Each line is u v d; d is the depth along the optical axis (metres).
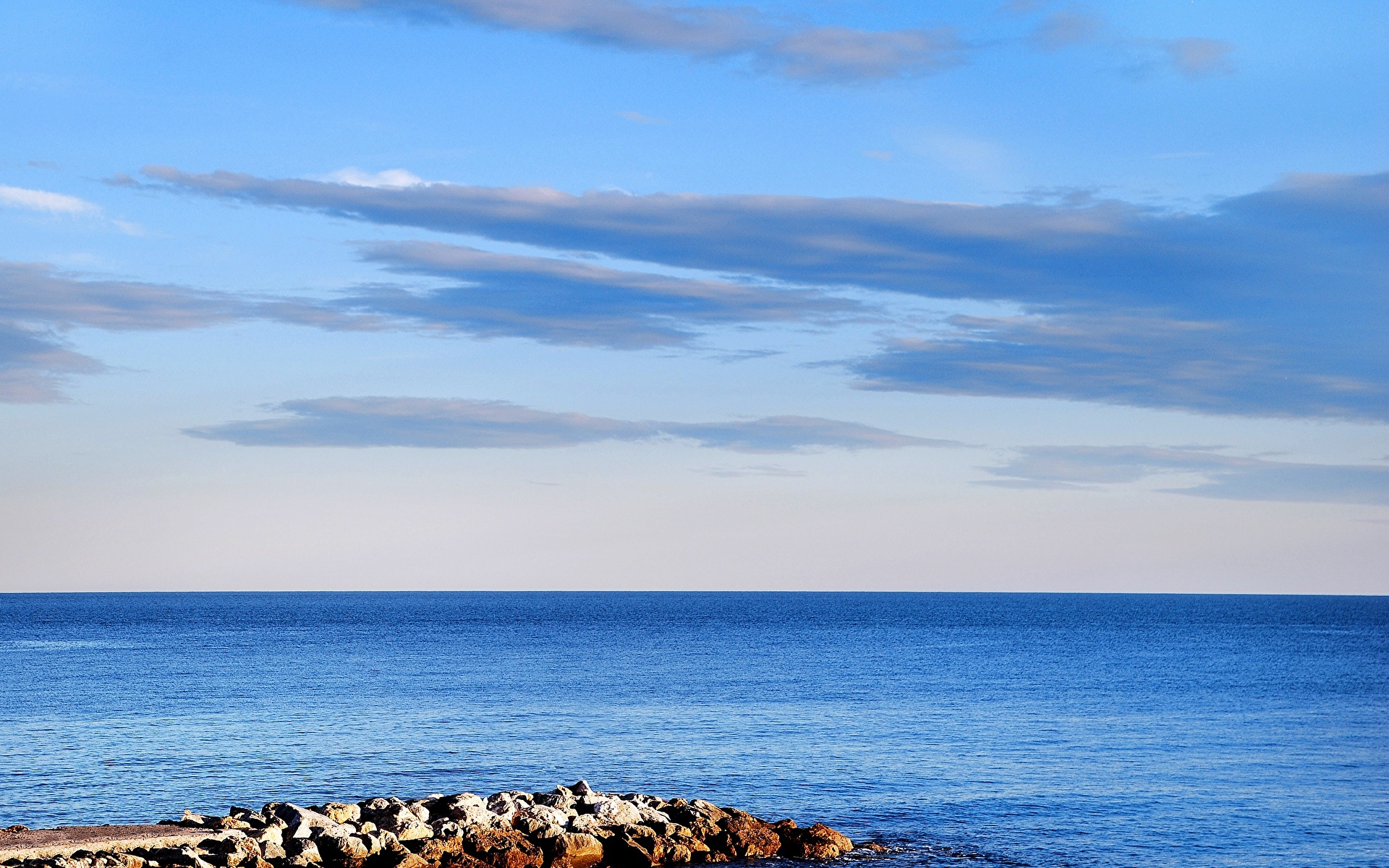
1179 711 65.69
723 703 68.12
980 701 70.00
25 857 27.67
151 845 29.50
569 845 31.73
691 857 32.22
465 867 29.75
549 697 71.12
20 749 49.44
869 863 32.59
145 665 97.06
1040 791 41.78
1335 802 40.12
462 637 149.50
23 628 175.88
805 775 44.69
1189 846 34.66
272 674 87.56
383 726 57.72
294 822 32.19
